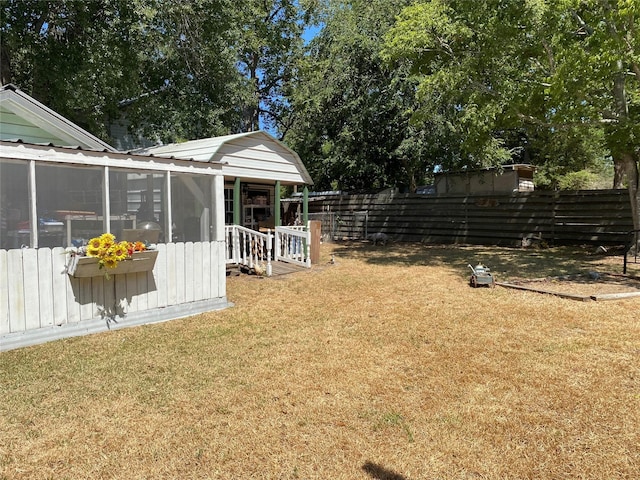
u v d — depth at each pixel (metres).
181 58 12.07
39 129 6.42
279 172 10.15
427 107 10.45
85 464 2.27
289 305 5.91
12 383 3.25
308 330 4.68
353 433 2.54
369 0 15.35
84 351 3.96
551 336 4.26
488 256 10.91
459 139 13.60
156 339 4.35
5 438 2.51
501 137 16.25
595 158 17.66
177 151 8.99
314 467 2.23
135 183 4.95
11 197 3.97
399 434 2.53
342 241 16.66
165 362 3.71
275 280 7.83
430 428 2.58
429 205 15.23
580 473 2.14
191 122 12.62
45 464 2.27
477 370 3.45
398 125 15.26
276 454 2.34
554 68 8.35
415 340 4.26
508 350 3.89
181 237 5.40
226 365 3.64
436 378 3.31
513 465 2.22
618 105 8.81
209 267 5.68
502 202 13.39
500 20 8.41
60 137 6.61
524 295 6.11
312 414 2.77
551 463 2.23
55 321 4.29
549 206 12.41
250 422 2.68
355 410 2.82
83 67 9.34
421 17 8.76
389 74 15.05
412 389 3.13
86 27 9.29
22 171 4.03
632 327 4.45
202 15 11.05
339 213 18.05
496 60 9.00
